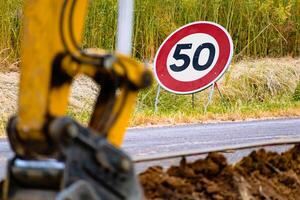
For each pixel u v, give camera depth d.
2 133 25.78
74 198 8.38
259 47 51.34
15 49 41.56
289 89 47.78
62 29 9.02
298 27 53.56
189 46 33.31
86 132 8.78
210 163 13.85
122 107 9.49
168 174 13.39
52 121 8.72
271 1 50.53
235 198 13.48
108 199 8.78
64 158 9.02
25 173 8.98
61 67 9.02
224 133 26.52
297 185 15.23
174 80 33.44
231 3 49.56
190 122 31.39
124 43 15.85
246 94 45.06
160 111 35.50
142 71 9.48
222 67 33.00
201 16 48.50
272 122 31.48
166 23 46.25
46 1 8.90
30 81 8.88
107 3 43.84
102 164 8.70
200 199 12.95
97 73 9.30
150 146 22.33
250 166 14.87
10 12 41.47
